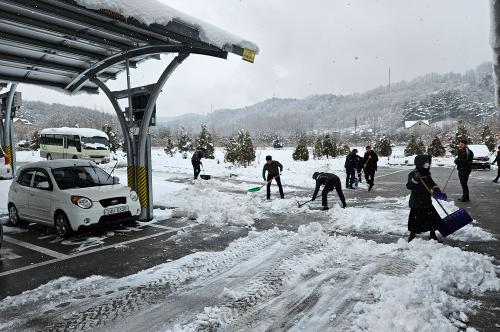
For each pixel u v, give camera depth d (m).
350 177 13.88
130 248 6.16
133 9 5.50
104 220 6.98
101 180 8.02
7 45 7.21
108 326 3.55
